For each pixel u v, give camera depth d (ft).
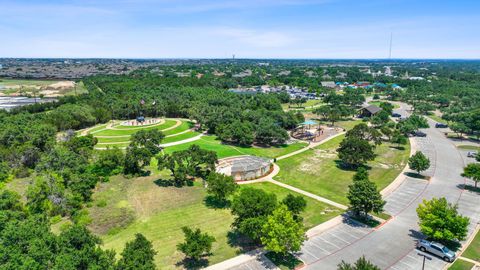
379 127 449.48
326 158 323.16
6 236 136.36
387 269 150.51
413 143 380.78
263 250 166.09
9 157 290.76
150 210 212.23
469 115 419.95
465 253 163.12
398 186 250.57
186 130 435.53
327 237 178.19
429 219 169.48
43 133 330.13
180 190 244.01
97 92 649.61
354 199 191.52
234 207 173.27
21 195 232.53
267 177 272.51
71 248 132.77
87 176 236.02
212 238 154.81
